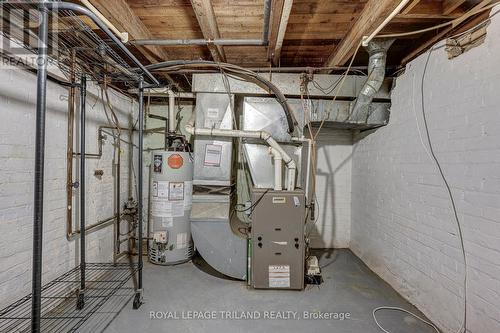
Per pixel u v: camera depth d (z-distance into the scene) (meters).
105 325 1.90
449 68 1.84
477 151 1.60
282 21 1.77
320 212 3.65
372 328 1.92
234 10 1.89
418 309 2.15
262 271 2.48
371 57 2.26
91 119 2.58
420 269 2.12
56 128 2.08
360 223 3.31
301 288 2.47
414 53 2.22
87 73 2.13
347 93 2.69
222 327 1.92
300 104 2.75
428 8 1.75
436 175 1.95
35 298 1.20
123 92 3.16
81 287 2.10
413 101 2.25
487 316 1.51
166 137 3.28
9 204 1.66
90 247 2.56
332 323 1.98
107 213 2.88
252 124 2.77
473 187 1.62
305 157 3.48
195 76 2.74
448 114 1.84
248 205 3.06
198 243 2.66
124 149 3.26
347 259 3.27
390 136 2.62
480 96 1.58
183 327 1.91
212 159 2.74
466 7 1.68
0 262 1.60
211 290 2.46
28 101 1.80
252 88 2.72
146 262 3.08
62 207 2.16
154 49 2.45
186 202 3.09
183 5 1.86
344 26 2.09
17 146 1.72
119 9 1.77
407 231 2.31
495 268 1.47
